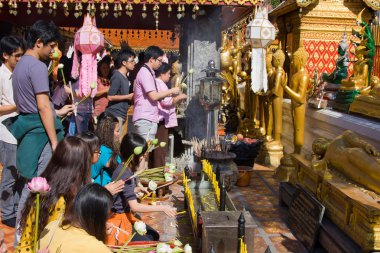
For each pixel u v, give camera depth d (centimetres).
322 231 484
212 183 608
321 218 490
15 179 538
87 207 256
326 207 503
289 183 664
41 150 439
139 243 342
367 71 780
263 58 790
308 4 1027
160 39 1925
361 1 1079
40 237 256
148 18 1201
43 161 440
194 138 860
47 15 1113
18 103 439
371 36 780
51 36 432
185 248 268
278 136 939
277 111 923
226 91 1280
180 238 529
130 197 406
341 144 523
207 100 788
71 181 290
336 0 1078
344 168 506
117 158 449
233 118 1310
